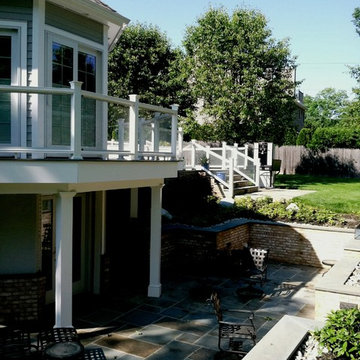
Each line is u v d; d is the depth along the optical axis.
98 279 9.73
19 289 7.97
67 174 6.62
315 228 12.83
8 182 6.50
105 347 7.09
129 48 30.95
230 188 17.22
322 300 7.46
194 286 10.47
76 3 7.98
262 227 13.66
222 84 24.84
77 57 8.63
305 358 5.18
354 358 4.76
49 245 8.90
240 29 25.08
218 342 7.02
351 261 9.58
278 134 25.44
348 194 18.59
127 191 12.17
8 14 7.59
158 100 30.02
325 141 30.28
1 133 7.55
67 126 7.02
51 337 6.10
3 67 7.70
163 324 8.09
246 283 10.82
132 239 11.20
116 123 8.23
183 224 12.94
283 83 25.17
